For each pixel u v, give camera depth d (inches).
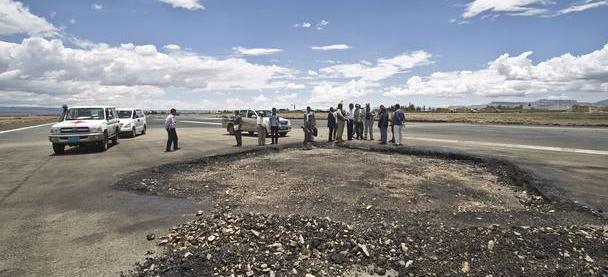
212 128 1330.0
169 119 600.1
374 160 509.0
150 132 1113.4
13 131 1253.1
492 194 333.1
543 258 188.5
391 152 587.2
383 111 665.6
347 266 183.5
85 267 183.5
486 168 448.8
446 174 415.5
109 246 210.5
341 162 493.4
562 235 219.1
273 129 679.7
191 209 286.4
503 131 1105.4
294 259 189.0
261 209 285.0
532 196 327.6
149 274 173.8
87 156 565.6
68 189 349.7
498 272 174.7
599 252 195.9
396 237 216.7
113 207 291.3
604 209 273.7
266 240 212.8
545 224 245.9
